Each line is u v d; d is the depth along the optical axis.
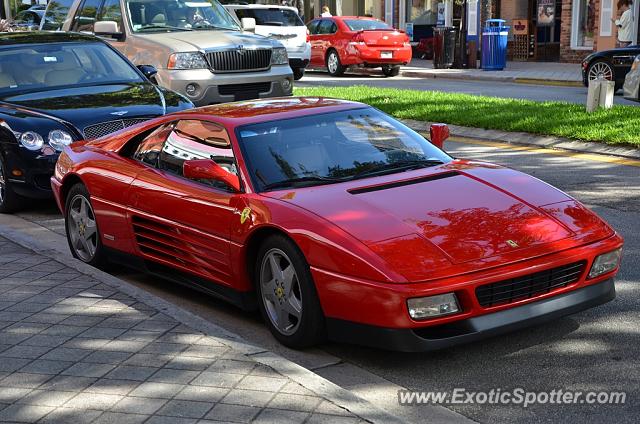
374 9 35.38
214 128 5.90
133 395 4.04
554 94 18.89
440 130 6.34
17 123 9.01
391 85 22.12
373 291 4.44
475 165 5.81
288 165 5.51
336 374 4.75
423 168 5.64
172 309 5.28
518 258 4.57
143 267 6.42
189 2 14.25
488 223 4.81
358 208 4.93
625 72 18.41
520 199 5.15
